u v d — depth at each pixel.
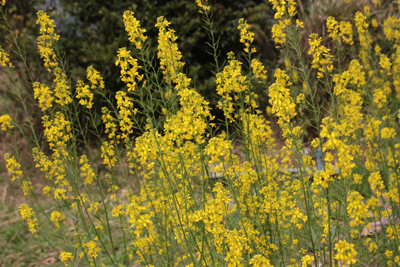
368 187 3.23
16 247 4.04
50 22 2.68
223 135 2.11
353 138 2.85
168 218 2.41
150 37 6.48
